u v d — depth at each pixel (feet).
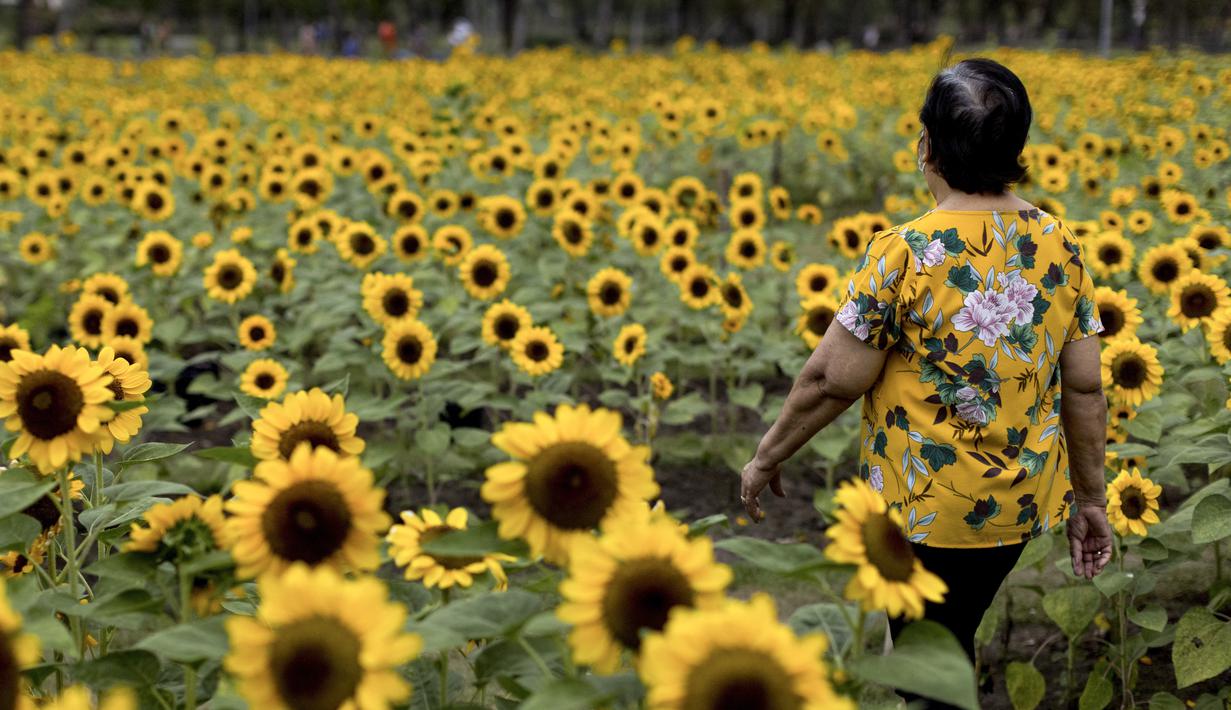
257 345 18.45
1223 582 12.21
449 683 7.43
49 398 6.65
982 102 8.28
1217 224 20.62
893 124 44.14
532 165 29.55
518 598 5.90
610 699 5.13
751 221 23.54
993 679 13.01
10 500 6.20
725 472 19.24
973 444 8.42
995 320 8.31
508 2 127.54
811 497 18.38
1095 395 8.91
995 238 8.38
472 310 19.70
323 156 29.22
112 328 17.12
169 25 128.98
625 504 5.75
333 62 70.90
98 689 6.43
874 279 8.52
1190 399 14.76
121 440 7.25
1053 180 25.91
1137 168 30.55
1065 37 160.25
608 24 186.70
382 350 16.71
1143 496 11.05
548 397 17.07
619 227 23.57
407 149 32.42
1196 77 43.16
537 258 26.32
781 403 18.57
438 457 18.10
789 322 25.40
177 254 22.07
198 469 18.13
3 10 155.63
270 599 4.96
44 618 5.70
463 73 57.11
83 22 148.25
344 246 21.21
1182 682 10.95
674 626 4.68
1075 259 8.63
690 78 62.69
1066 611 11.76
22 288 26.12
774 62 67.36
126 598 6.16
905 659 5.23
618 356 18.01
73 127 39.81
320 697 4.84
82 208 30.91
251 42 173.27
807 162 40.68
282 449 6.85
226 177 28.43
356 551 5.83
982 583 8.79
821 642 4.71
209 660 6.22
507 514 5.72
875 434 8.95
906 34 128.67
